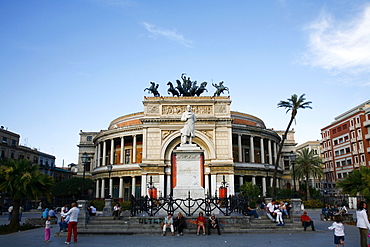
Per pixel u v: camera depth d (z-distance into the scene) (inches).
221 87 2765.7
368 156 3201.3
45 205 2396.7
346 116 3612.2
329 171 3959.2
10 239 804.0
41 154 3964.1
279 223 906.1
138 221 914.7
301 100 2055.9
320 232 867.4
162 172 2551.7
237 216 904.9
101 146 3452.3
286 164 3688.5
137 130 3002.0
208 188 2564.0
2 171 1082.1
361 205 573.0
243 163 2928.2
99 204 2164.1
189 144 1043.3
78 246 662.5
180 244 661.3
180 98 2726.4
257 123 3427.7
